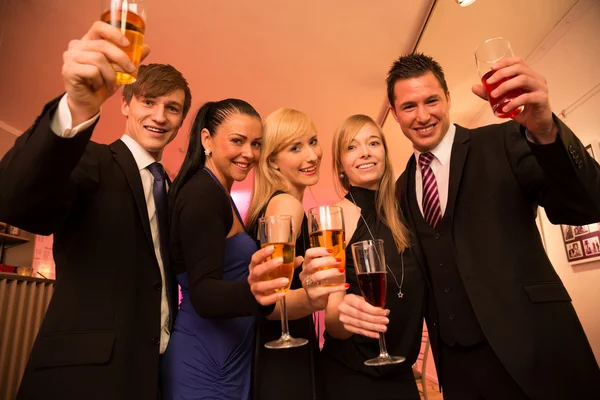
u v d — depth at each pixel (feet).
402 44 12.15
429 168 5.41
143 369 3.40
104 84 2.37
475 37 11.31
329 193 24.07
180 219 3.62
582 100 10.07
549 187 3.98
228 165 4.69
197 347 3.67
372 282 3.44
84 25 11.34
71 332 3.25
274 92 14.78
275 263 2.58
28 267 15.66
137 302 3.61
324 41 12.10
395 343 4.56
